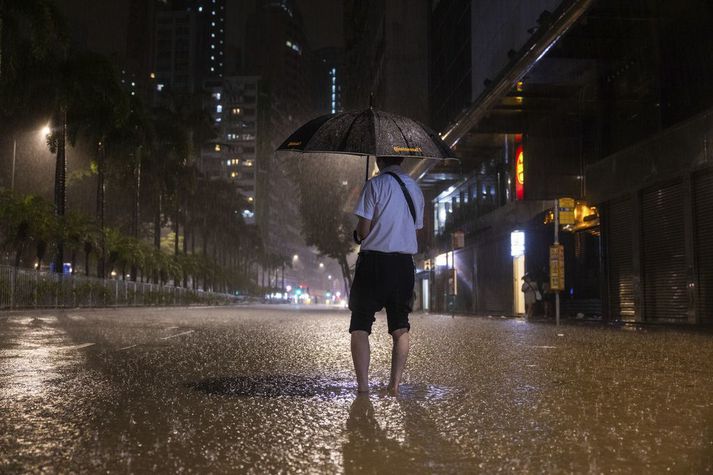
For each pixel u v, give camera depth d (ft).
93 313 92.17
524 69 82.58
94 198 209.46
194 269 242.17
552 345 35.53
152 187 198.08
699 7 69.62
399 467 10.36
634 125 83.87
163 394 17.72
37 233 112.57
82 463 10.51
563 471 10.13
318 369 23.72
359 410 15.35
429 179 155.74
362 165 201.16
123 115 133.59
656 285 68.69
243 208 399.24
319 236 209.15
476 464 10.54
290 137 20.12
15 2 104.68
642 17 77.66
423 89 170.09
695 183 62.08
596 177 80.74
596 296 91.40
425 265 175.83
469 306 143.95
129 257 157.38
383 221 17.58
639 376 21.85
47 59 122.01
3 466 10.29
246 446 11.78
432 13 165.37
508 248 116.26
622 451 11.43
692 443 12.06
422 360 27.02
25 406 15.75
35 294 99.71
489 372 22.88
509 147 117.60
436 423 13.85
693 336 44.32
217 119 645.10
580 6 67.77
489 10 114.73
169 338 39.63
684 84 72.69
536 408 15.67
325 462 10.66
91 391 18.19
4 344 33.40
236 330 50.16
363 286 17.74
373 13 206.18
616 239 77.36
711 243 59.67
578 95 96.27
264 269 525.34
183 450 11.45
